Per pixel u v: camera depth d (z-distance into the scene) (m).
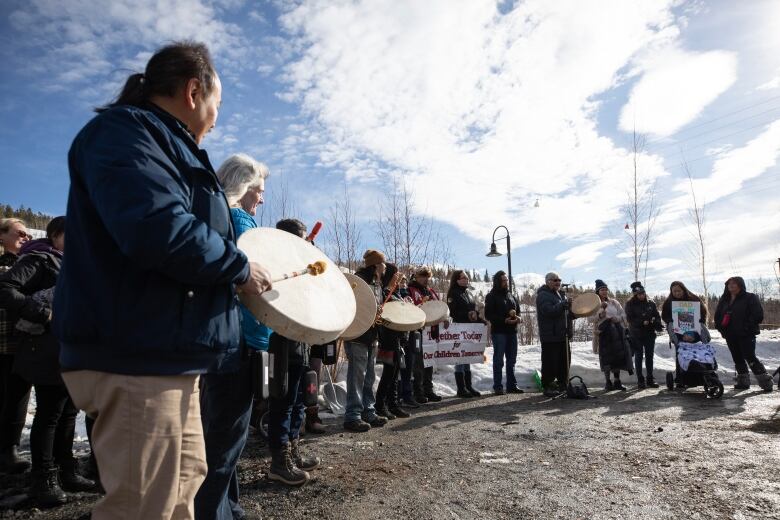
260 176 3.04
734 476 3.54
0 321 3.69
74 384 1.38
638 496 3.18
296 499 3.21
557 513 2.92
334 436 5.14
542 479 3.56
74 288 1.35
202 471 1.52
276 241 2.55
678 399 7.42
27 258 3.32
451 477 3.64
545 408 6.75
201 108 1.76
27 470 3.79
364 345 5.52
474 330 8.30
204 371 1.51
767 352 11.60
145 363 1.35
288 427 3.57
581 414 6.22
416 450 4.48
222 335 1.54
